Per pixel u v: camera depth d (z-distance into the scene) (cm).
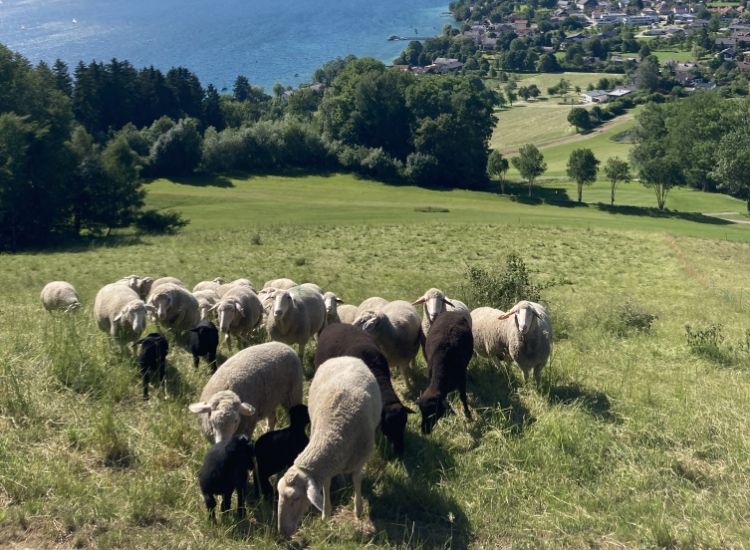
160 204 6806
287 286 1709
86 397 1012
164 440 923
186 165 8556
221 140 9081
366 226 5362
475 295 1977
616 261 4238
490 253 4397
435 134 9350
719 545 784
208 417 851
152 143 8675
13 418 923
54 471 820
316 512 822
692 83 18962
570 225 5766
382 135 10250
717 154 8344
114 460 875
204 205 6775
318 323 1425
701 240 5159
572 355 1570
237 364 932
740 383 1448
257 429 1020
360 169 9600
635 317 2139
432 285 3030
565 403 1200
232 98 15200
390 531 798
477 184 9688
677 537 798
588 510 861
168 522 768
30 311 1697
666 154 9425
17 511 738
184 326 1484
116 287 1430
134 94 10075
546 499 876
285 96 17025
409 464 942
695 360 1669
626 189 9588
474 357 1409
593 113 15388
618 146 12875
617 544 795
